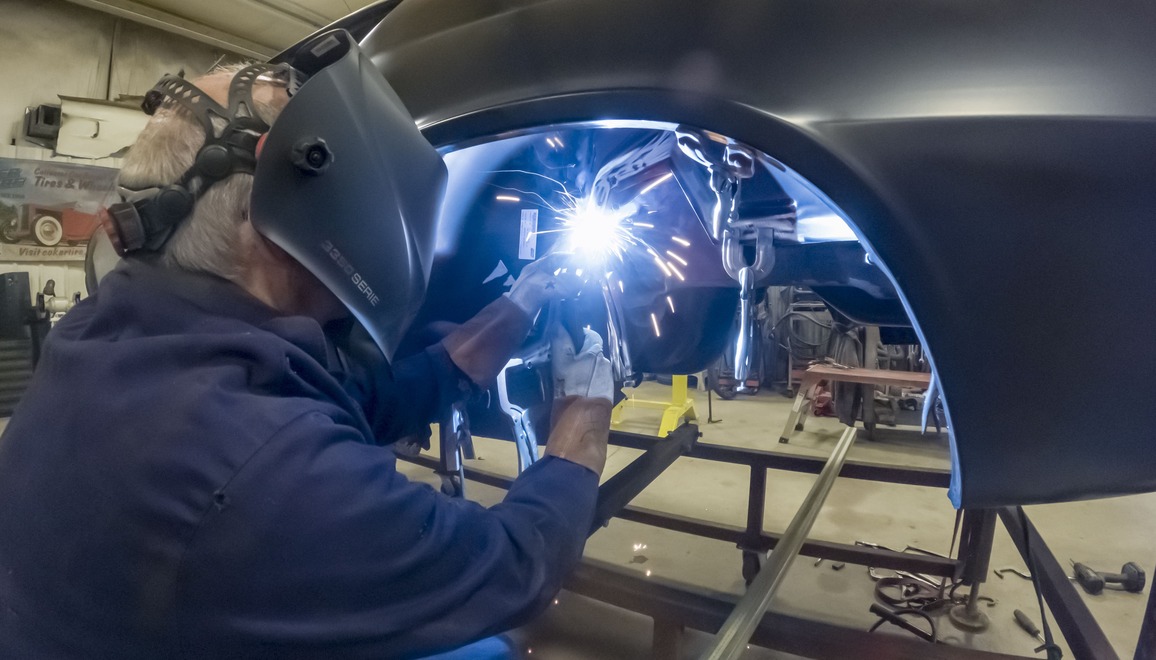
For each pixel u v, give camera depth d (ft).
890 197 2.22
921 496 9.78
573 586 4.79
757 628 4.17
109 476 1.73
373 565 1.79
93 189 14.87
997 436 2.30
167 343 1.86
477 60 2.97
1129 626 6.22
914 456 11.85
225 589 1.68
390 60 3.29
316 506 1.72
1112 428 2.25
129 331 2.00
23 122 14.93
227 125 2.00
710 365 5.91
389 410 3.08
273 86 2.17
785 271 4.99
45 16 15.19
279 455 1.71
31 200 14.16
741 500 9.58
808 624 4.10
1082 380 2.21
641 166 3.65
